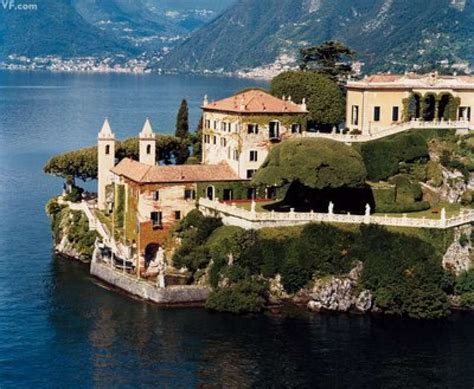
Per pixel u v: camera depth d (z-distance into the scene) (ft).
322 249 490.49
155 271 535.60
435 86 646.33
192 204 553.23
